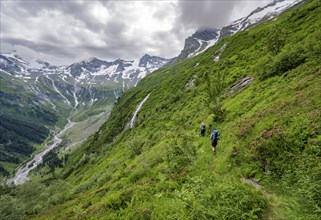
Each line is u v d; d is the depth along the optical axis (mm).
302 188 10633
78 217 18250
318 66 24984
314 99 16391
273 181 12648
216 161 17734
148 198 15789
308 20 62375
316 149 12500
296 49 32844
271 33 43375
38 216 36781
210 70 82438
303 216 9344
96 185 43812
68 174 111062
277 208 10391
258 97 27703
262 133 16312
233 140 18969
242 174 14594
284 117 16594
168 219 12211
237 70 60438
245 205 10633
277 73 33094
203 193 12508
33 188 56781
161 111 78562
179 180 16969
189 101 64250
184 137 29391
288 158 13398
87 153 124188
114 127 122125
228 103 34031
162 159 25641
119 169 44219
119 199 17484
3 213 44625
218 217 10477
